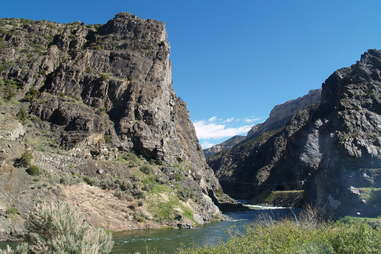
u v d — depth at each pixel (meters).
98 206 52.34
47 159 59.19
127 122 78.06
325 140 112.94
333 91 128.88
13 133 59.00
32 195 46.72
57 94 83.00
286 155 159.62
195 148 115.25
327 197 78.62
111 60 92.12
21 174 49.75
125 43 97.44
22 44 95.44
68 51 96.69
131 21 102.88
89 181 57.94
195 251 23.20
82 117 75.50
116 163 68.31
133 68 89.81
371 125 91.81
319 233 22.03
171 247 37.62
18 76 85.69
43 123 75.00
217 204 98.50
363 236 16.89
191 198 68.81
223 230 50.56
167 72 97.75
